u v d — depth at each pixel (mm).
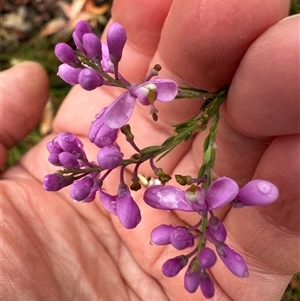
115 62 56
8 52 140
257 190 50
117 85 56
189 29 66
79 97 97
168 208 54
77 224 85
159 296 86
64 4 141
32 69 98
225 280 82
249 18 61
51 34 141
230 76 68
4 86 95
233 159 75
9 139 98
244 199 51
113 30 55
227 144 74
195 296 83
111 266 86
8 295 68
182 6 66
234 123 68
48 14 142
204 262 52
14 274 70
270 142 69
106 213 88
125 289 86
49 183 57
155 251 85
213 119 68
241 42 63
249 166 75
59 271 78
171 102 80
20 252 72
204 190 56
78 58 58
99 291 81
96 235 87
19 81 96
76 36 58
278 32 57
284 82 57
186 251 82
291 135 62
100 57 56
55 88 135
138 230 86
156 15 80
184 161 84
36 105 99
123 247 88
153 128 85
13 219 76
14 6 144
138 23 82
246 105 63
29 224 79
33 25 142
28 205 82
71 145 58
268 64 58
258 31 62
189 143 83
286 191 64
